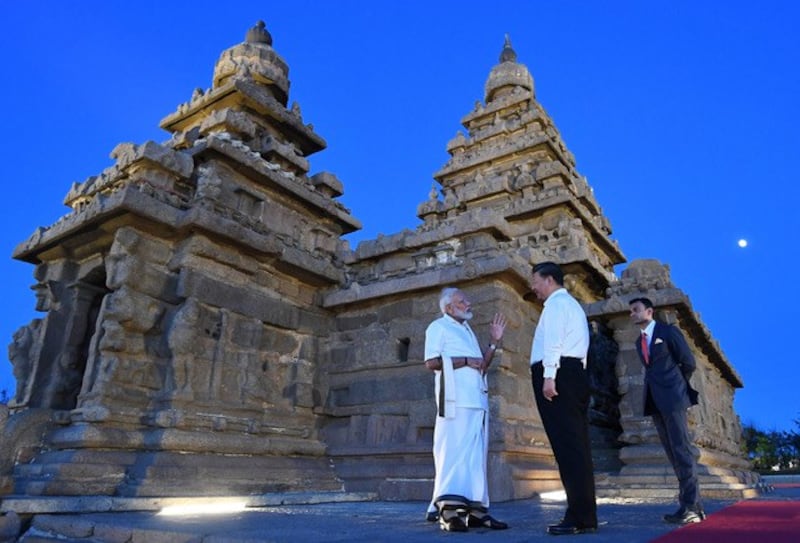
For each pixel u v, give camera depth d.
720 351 12.41
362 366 10.54
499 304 9.33
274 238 10.57
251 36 15.19
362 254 12.15
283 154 12.50
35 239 9.74
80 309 9.59
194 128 12.39
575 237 14.34
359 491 9.39
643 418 9.88
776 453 32.41
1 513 5.38
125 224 8.52
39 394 8.96
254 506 7.14
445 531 4.48
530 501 8.03
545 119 19.83
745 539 3.71
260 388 9.50
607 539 3.88
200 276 8.91
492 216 10.41
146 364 8.26
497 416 8.71
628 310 10.39
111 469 7.33
